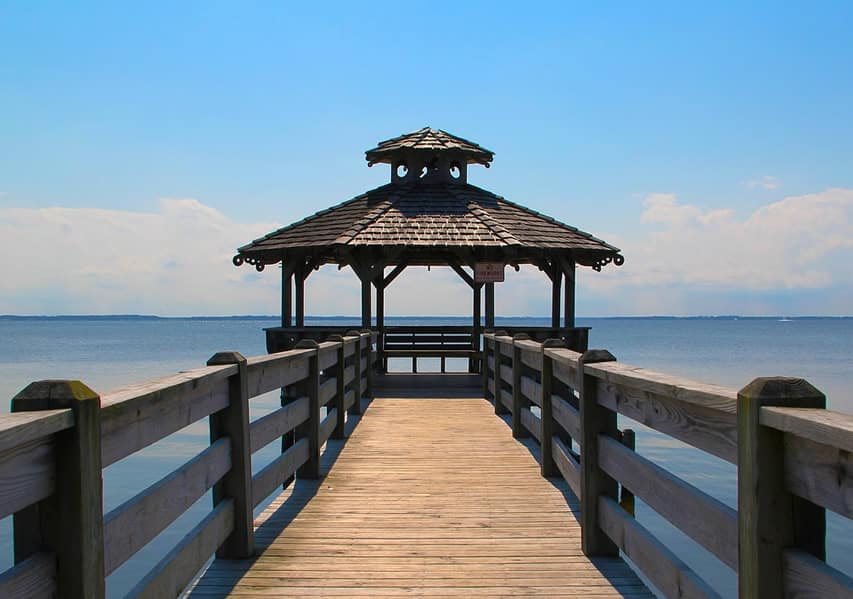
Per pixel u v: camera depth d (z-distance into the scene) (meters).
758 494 1.89
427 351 13.95
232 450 3.85
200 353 57.69
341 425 7.54
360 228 12.14
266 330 12.55
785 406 1.89
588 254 13.55
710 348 69.38
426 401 10.75
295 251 12.55
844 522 9.37
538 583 3.59
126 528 2.42
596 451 4.01
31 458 1.84
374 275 12.18
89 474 2.01
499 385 9.47
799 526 1.89
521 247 11.93
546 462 5.83
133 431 2.46
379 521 4.66
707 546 2.41
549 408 5.80
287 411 4.98
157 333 137.50
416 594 3.45
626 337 109.50
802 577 1.79
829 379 33.19
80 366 41.44
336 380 7.51
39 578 1.87
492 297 11.97
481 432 7.98
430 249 12.06
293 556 3.98
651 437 15.36
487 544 4.20
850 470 1.62
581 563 3.88
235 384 3.83
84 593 1.97
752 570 1.92
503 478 5.82
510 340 7.72
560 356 4.76
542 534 4.39
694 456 13.36
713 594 2.41
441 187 13.89
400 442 7.39
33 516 1.97
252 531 4.04
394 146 14.01
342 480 5.78
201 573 3.71
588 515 4.00
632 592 3.47
